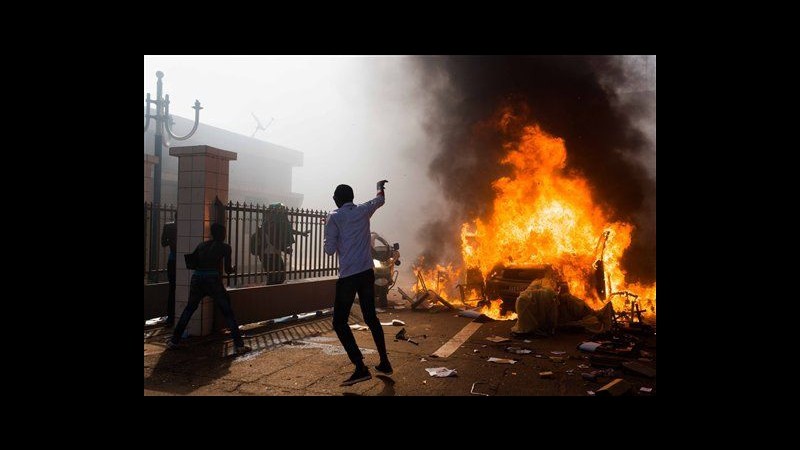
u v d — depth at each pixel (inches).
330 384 174.4
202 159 250.1
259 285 300.7
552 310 277.6
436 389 170.2
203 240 249.8
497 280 355.3
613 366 200.1
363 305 182.4
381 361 183.8
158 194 472.4
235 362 203.6
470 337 269.3
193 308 224.4
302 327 289.1
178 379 177.3
